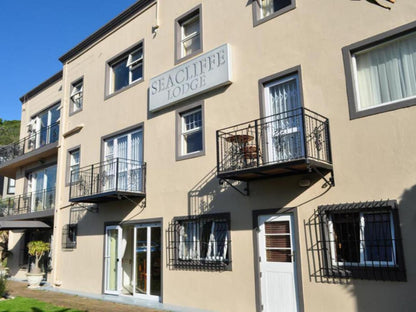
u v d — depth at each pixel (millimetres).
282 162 7324
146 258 11234
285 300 7863
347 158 7391
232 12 10062
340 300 7031
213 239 9484
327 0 8242
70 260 13891
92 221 13281
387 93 7316
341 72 7770
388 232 6797
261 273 8328
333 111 7742
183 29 11609
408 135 6742
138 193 11297
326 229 7473
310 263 7555
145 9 12781
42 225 15602
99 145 13578
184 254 10102
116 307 9875
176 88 10891
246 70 9445
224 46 9828
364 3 7672
